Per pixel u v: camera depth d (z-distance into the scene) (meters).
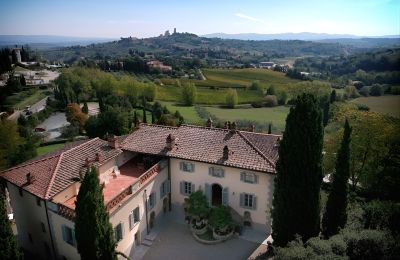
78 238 23.72
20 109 109.94
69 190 29.48
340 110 69.12
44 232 30.05
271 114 111.00
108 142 37.00
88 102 127.25
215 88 152.75
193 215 35.00
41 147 71.31
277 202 28.83
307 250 20.11
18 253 23.97
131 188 29.91
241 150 34.56
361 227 26.23
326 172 46.88
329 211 30.23
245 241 33.31
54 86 136.00
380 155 43.72
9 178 30.89
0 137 53.97
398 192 43.38
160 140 38.44
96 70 157.25
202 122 84.81
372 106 72.12
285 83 162.12
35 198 29.14
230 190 34.75
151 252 31.75
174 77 184.12
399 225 25.05
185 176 36.66
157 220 36.16
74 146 35.56
